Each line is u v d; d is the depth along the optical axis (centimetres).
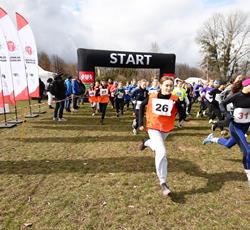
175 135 827
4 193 390
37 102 1947
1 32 851
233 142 478
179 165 527
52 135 794
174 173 481
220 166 523
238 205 363
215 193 398
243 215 337
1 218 322
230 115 424
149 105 411
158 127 405
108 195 387
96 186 418
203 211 345
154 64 1581
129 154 596
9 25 931
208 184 431
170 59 1594
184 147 675
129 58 1538
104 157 573
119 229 303
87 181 438
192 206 358
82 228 303
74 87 1390
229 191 406
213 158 577
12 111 1355
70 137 770
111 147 660
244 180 450
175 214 337
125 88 1541
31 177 453
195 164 534
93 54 1514
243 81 412
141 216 331
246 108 412
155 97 406
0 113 1234
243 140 411
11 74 906
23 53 1034
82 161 543
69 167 506
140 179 449
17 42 955
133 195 388
